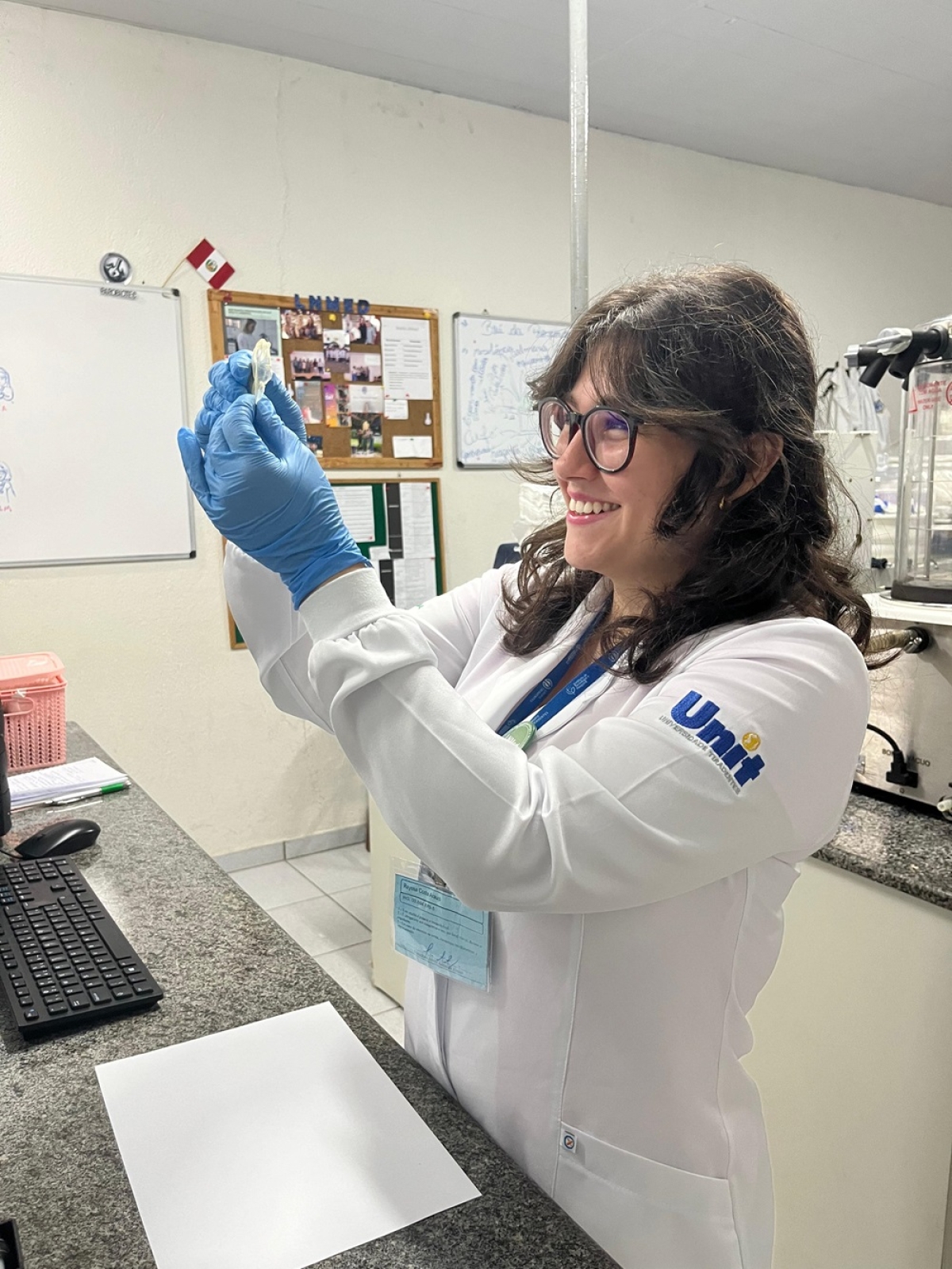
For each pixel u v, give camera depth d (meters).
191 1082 0.79
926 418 1.39
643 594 0.83
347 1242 0.63
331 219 3.11
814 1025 1.36
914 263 4.77
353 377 3.21
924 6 2.73
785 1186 1.42
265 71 2.92
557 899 0.66
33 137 2.60
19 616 2.75
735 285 0.73
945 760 1.37
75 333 2.72
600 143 3.65
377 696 0.71
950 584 1.39
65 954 0.97
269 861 3.28
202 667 3.07
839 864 1.29
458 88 3.24
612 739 0.68
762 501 0.75
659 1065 0.76
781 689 0.69
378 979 2.42
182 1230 0.64
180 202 2.84
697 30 2.85
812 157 4.03
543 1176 0.78
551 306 3.63
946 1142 1.21
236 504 0.74
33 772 1.64
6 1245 0.59
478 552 3.60
